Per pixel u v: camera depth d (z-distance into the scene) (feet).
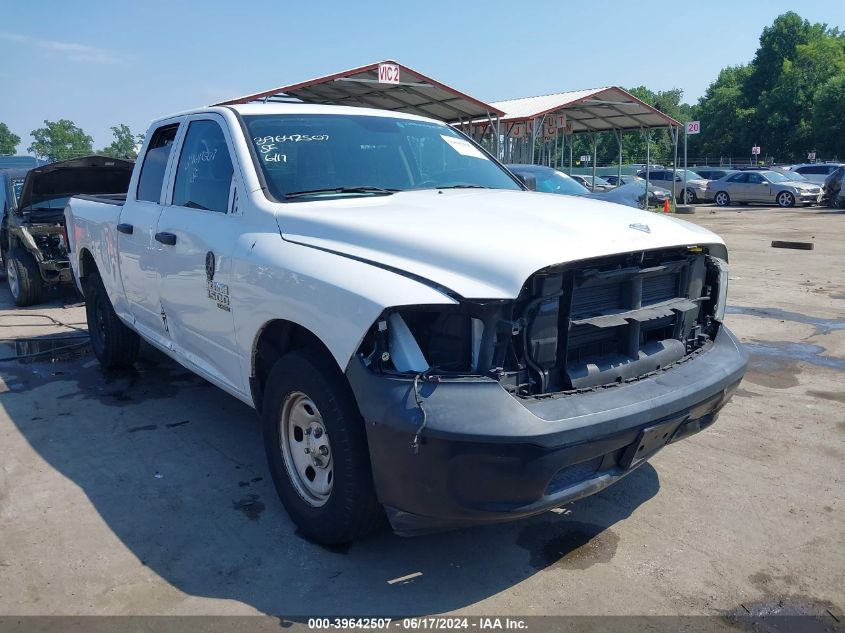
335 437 10.05
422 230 10.28
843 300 31.07
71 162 30.27
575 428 8.95
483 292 9.00
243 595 10.04
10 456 14.69
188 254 13.67
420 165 14.76
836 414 17.13
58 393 18.71
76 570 10.63
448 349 9.29
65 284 31.35
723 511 12.50
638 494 13.15
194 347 14.44
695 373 11.17
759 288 34.24
